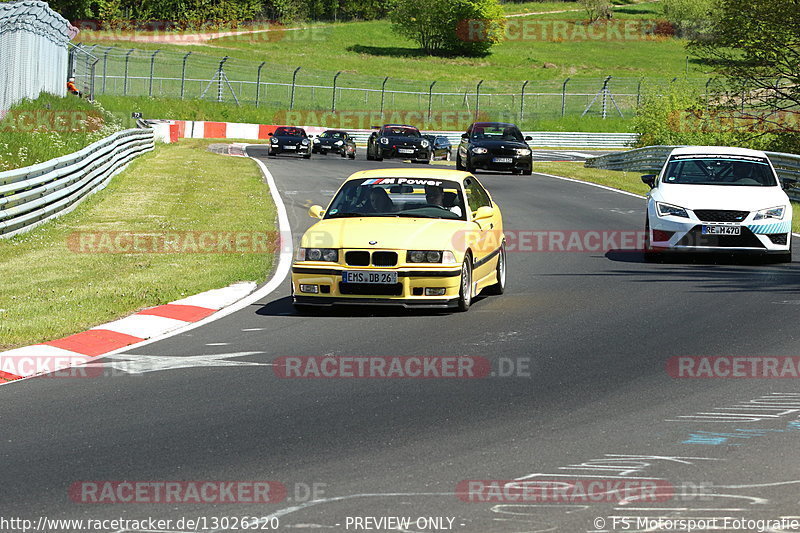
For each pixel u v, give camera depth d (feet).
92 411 59.57
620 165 319.27
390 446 51.72
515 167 269.44
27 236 140.36
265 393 63.52
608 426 55.42
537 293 105.19
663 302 97.71
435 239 91.40
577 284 110.93
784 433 53.93
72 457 50.39
